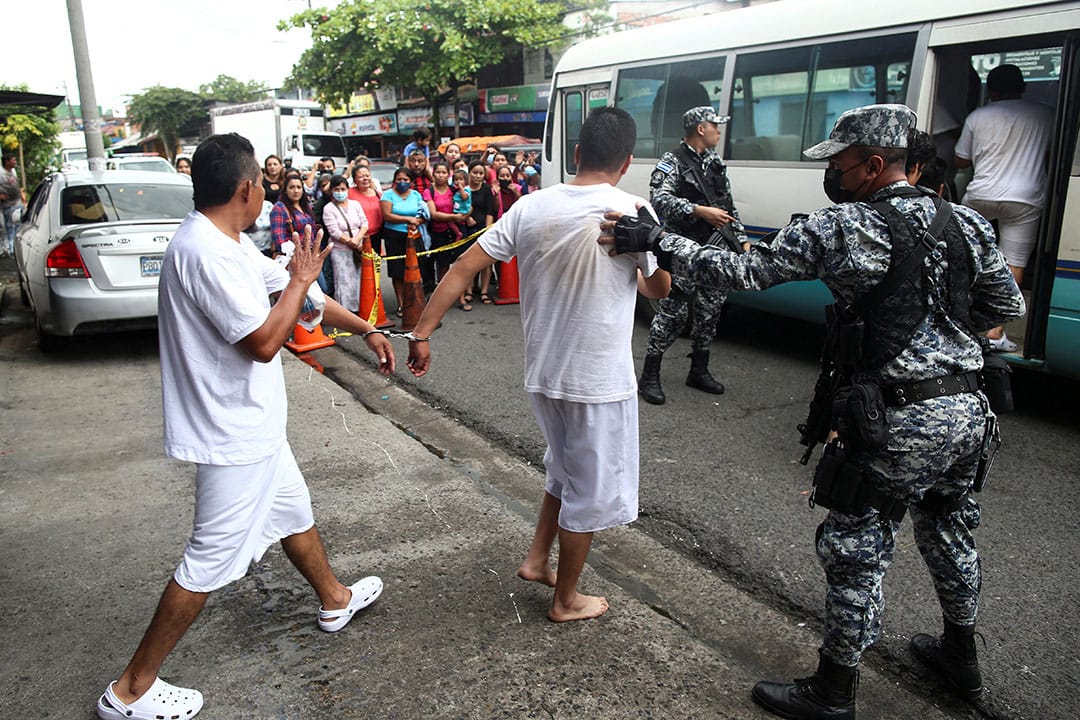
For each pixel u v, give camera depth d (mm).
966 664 2418
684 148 5004
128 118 55156
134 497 3842
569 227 2426
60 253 5961
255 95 54656
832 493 2176
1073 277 4543
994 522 3598
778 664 2619
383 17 23031
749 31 6281
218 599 2955
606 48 7875
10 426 4855
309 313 2572
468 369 6082
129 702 2279
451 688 2451
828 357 2316
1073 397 5363
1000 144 4992
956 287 2109
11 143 18875
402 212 7930
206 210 2217
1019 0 4625
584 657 2600
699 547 3391
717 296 5246
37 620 2832
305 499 2609
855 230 2070
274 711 2352
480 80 25891
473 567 3168
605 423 2504
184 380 2217
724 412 5098
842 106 5668
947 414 2086
